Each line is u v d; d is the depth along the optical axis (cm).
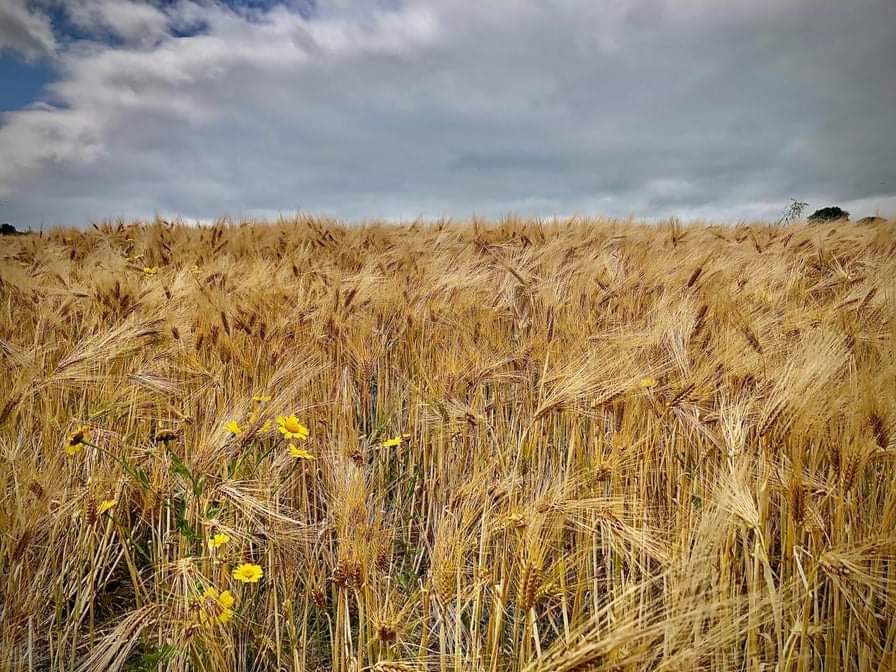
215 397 344
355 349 404
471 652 200
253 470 270
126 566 279
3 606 221
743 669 184
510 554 228
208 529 214
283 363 371
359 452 268
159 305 438
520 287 536
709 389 276
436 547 196
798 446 217
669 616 150
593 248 733
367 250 823
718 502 184
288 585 246
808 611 171
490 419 349
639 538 188
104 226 1124
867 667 187
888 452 212
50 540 228
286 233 1071
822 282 516
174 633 197
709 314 359
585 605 235
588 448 321
